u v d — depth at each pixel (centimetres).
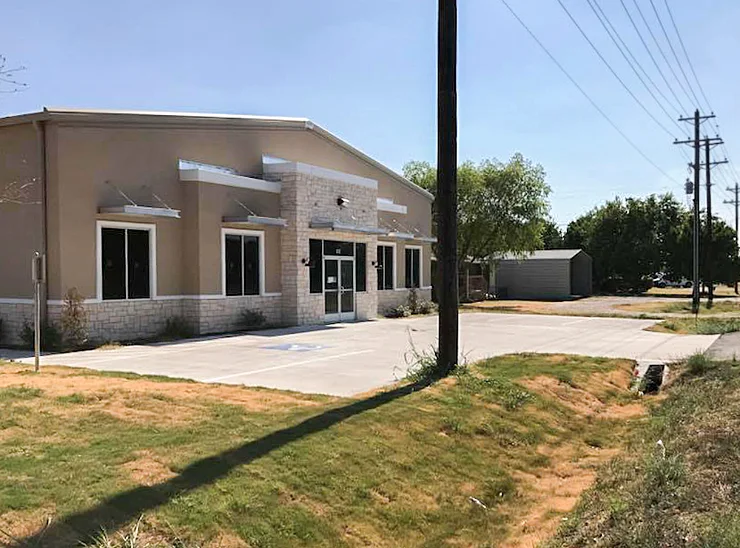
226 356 1296
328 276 2192
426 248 3138
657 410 959
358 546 480
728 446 636
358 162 2619
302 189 2027
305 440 615
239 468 528
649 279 6238
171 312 1661
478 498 604
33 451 537
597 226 6281
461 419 772
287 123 2147
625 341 1764
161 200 1642
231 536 436
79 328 1408
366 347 1479
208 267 1720
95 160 1480
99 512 423
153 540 406
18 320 1470
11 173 1467
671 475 575
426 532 527
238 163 1947
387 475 590
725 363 1224
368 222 2416
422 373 987
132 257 1565
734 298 5088
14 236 1470
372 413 735
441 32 991
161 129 1655
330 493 530
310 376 1050
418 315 2789
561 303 4244
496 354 1430
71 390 778
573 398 999
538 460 731
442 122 999
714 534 423
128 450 548
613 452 781
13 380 844
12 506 416
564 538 504
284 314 2020
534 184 3953
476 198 3928
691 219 5856
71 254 1421
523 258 4503
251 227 1883
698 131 3794
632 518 492
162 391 814
